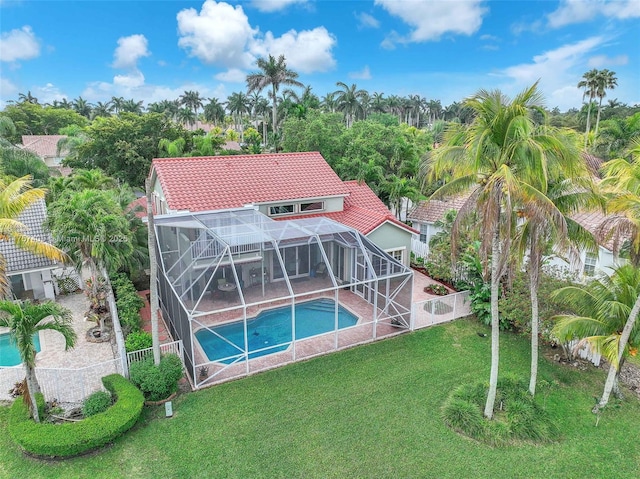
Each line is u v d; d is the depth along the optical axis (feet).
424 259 101.30
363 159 126.72
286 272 63.16
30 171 125.18
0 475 40.70
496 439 45.42
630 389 56.65
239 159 97.71
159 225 71.36
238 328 70.08
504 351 64.44
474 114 42.96
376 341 66.80
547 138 38.70
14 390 52.54
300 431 46.78
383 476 40.98
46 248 59.93
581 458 43.70
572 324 50.16
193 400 51.96
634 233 45.60
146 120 175.63
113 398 50.49
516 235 47.52
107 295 74.74
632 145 51.60
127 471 41.27
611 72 231.30
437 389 54.75
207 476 40.70
